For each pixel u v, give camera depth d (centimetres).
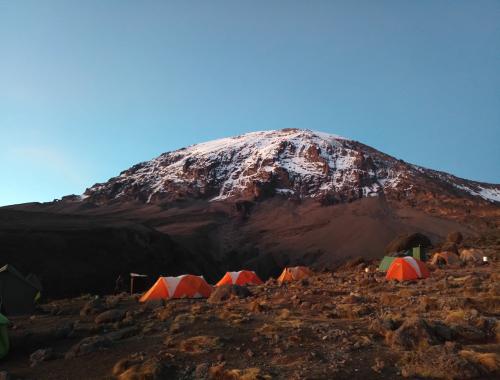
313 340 1037
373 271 3416
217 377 818
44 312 2000
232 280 3225
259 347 1003
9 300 1925
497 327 971
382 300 1570
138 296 2498
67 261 7662
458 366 757
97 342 1088
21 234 8038
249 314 1440
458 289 1725
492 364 770
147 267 9094
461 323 1033
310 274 3369
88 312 1817
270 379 783
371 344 962
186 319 1359
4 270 1942
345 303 1573
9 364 1034
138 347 1071
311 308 1517
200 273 10900
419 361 802
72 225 10250
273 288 2489
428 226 16538
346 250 14512
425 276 2452
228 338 1077
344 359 873
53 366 975
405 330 953
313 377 778
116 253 8838
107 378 855
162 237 10900
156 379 816
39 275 6750
